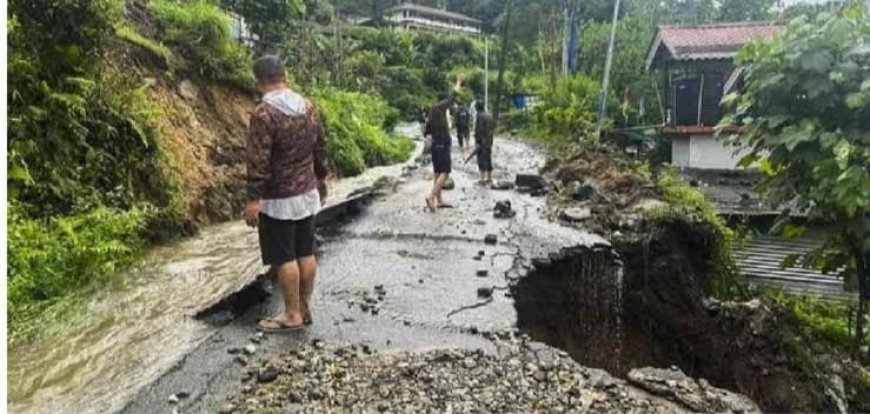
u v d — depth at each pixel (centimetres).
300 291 509
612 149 1762
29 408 352
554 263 755
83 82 681
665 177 1153
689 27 1973
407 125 4484
